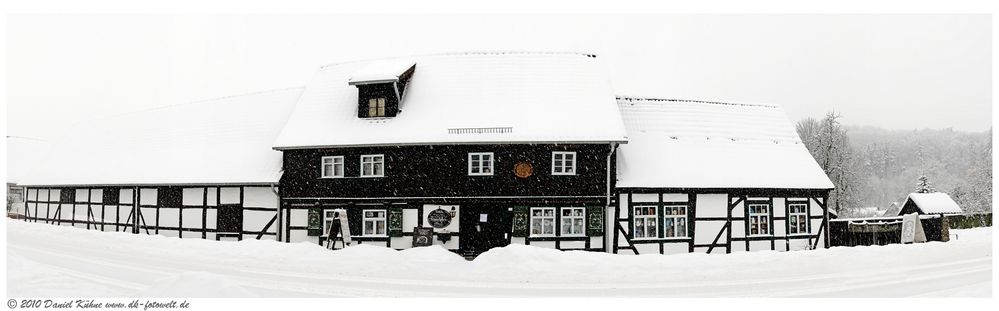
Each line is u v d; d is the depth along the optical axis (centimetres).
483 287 1380
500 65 2425
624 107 2505
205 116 2867
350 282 1429
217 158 2528
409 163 2178
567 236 2117
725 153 2372
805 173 2386
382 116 2277
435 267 1568
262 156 2447
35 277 1341
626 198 2177
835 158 4875
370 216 2217
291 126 2348
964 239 2416
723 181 2236
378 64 2489
